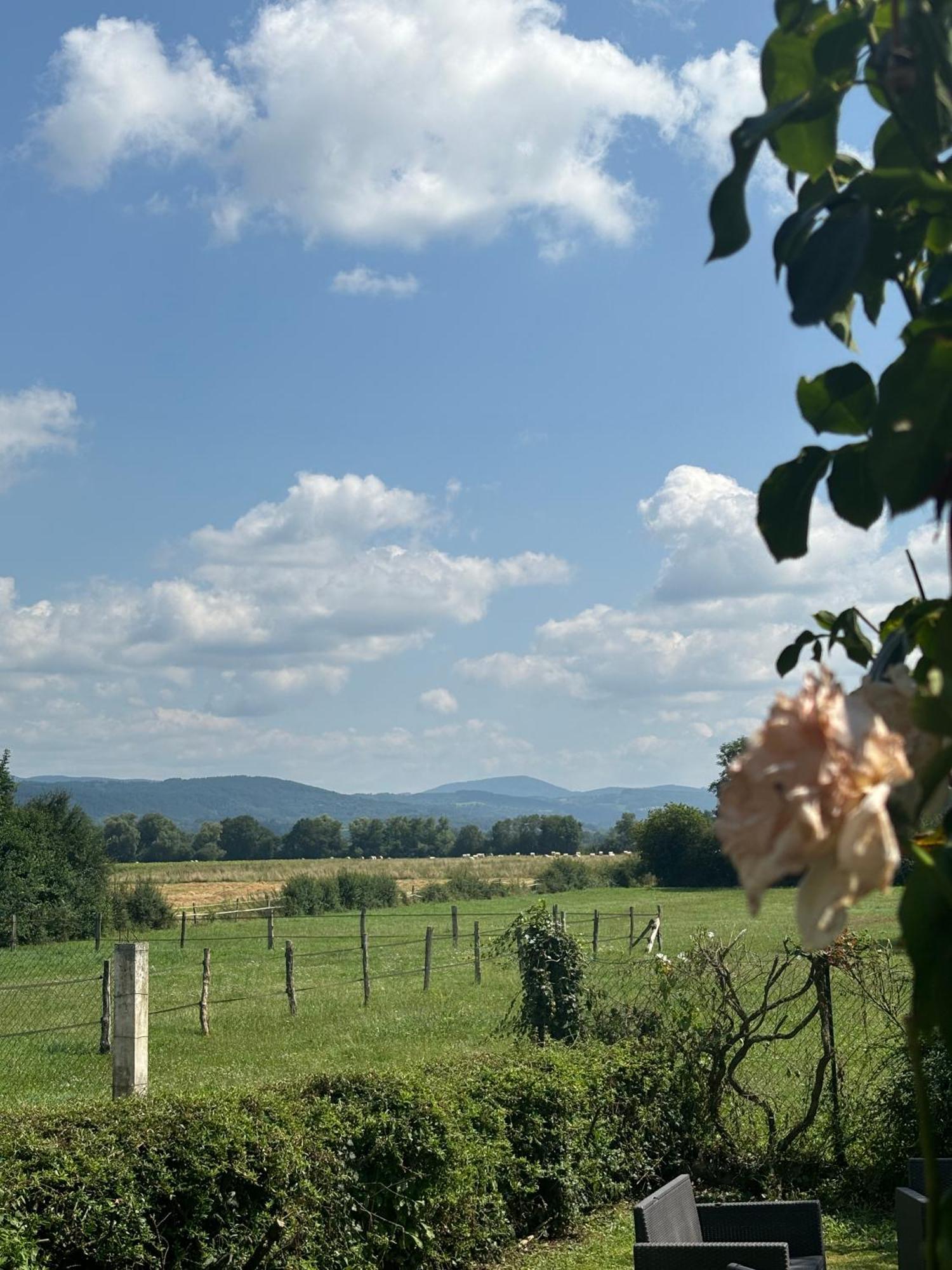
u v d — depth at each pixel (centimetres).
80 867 3788
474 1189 777
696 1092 931
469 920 4291
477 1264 786
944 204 100
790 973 1035
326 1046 1697
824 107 102
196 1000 2200
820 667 79
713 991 946
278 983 2459
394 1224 711
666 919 3494
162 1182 598
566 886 6047
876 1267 738
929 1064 851
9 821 3600
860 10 107
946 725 82
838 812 71
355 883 5169
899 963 889
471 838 13162
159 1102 660
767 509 121
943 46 92
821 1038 899
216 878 6881
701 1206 632
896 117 96
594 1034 1048
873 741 73
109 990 1698
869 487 118
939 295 99
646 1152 922
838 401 119
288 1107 686
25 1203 553
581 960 1105
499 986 2308
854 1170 880
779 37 104
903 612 136
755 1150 911
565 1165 851
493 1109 807
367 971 2150
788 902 4103
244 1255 627
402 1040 1725
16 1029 1895
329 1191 677
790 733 73
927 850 88
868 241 94
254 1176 625
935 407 86
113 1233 569
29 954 3128
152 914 4000
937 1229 83
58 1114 635
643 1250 543
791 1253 618
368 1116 720
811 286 95
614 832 12762
